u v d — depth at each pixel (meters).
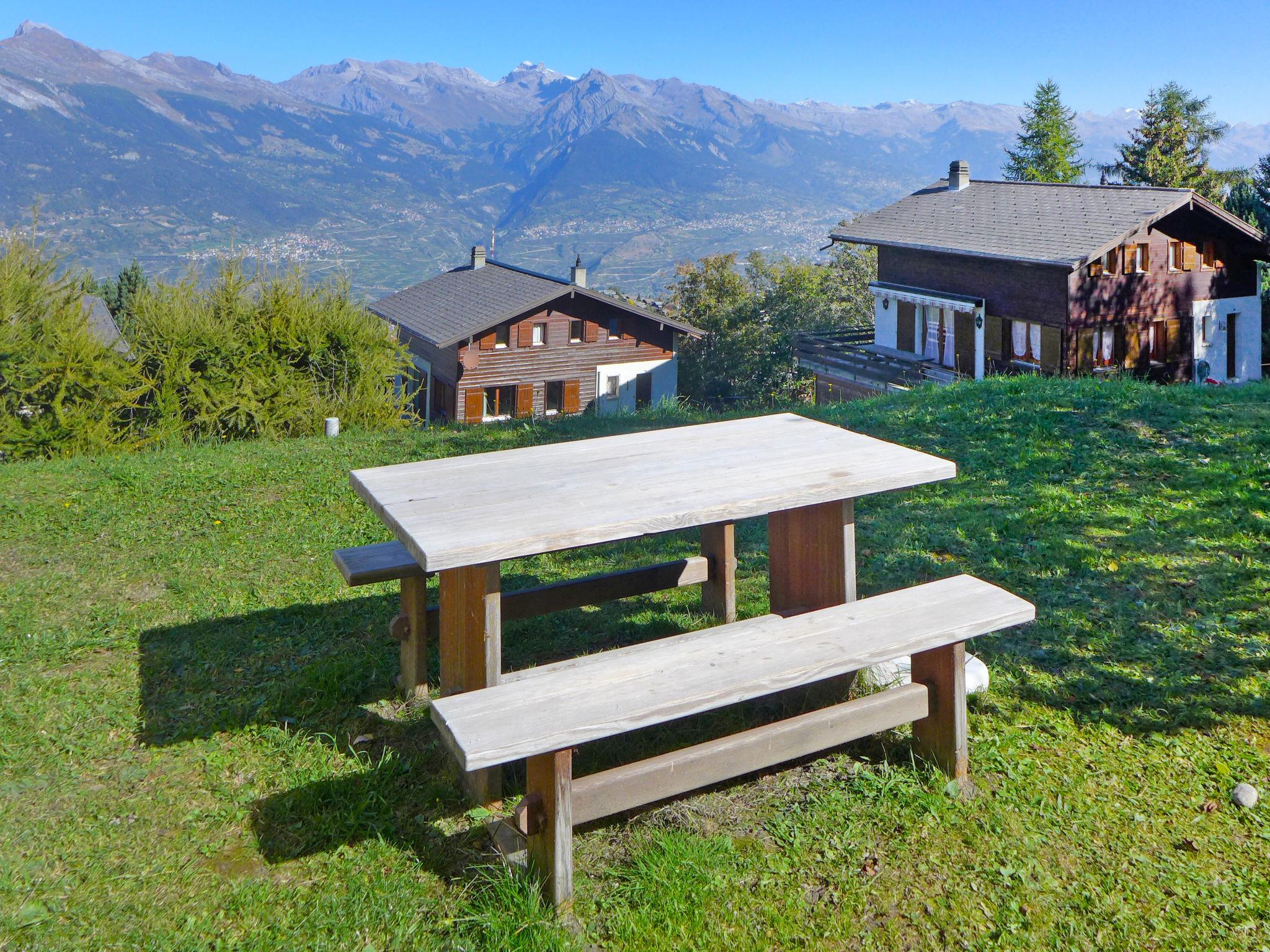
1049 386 11.62
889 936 3.14
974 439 9.30
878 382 28.61
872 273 61.16
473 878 3.41
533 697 3.30
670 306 57.16
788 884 3.38
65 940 3.14
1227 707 4.43
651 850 3.52
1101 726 4.32
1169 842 3.58
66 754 4.32
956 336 27.56
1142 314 25.00
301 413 13.96
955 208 29.91
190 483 9.25
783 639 3.79
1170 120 62.34
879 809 3.77
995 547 6.52
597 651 5.23
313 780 4.03
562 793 3.14
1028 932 3.15
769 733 3.53
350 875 3.46
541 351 36.16
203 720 4.61
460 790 3.95
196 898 3.35
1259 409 9.50
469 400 35.16
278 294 14.16
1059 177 63.38
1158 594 5.59
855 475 4.34
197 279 13.80
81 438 12.23
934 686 3.96
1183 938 3.12
